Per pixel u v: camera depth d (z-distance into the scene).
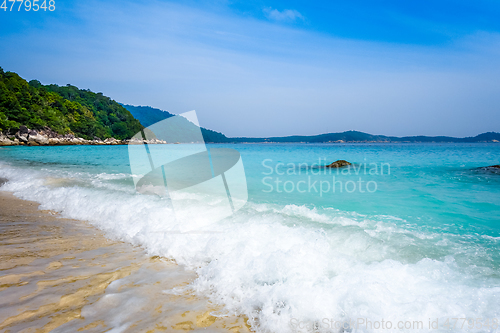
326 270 2.76
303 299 2.27
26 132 65.06
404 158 21.17
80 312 2.13
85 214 5.28
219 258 3.06
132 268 3.01
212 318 2.16
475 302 2.18
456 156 23.88
